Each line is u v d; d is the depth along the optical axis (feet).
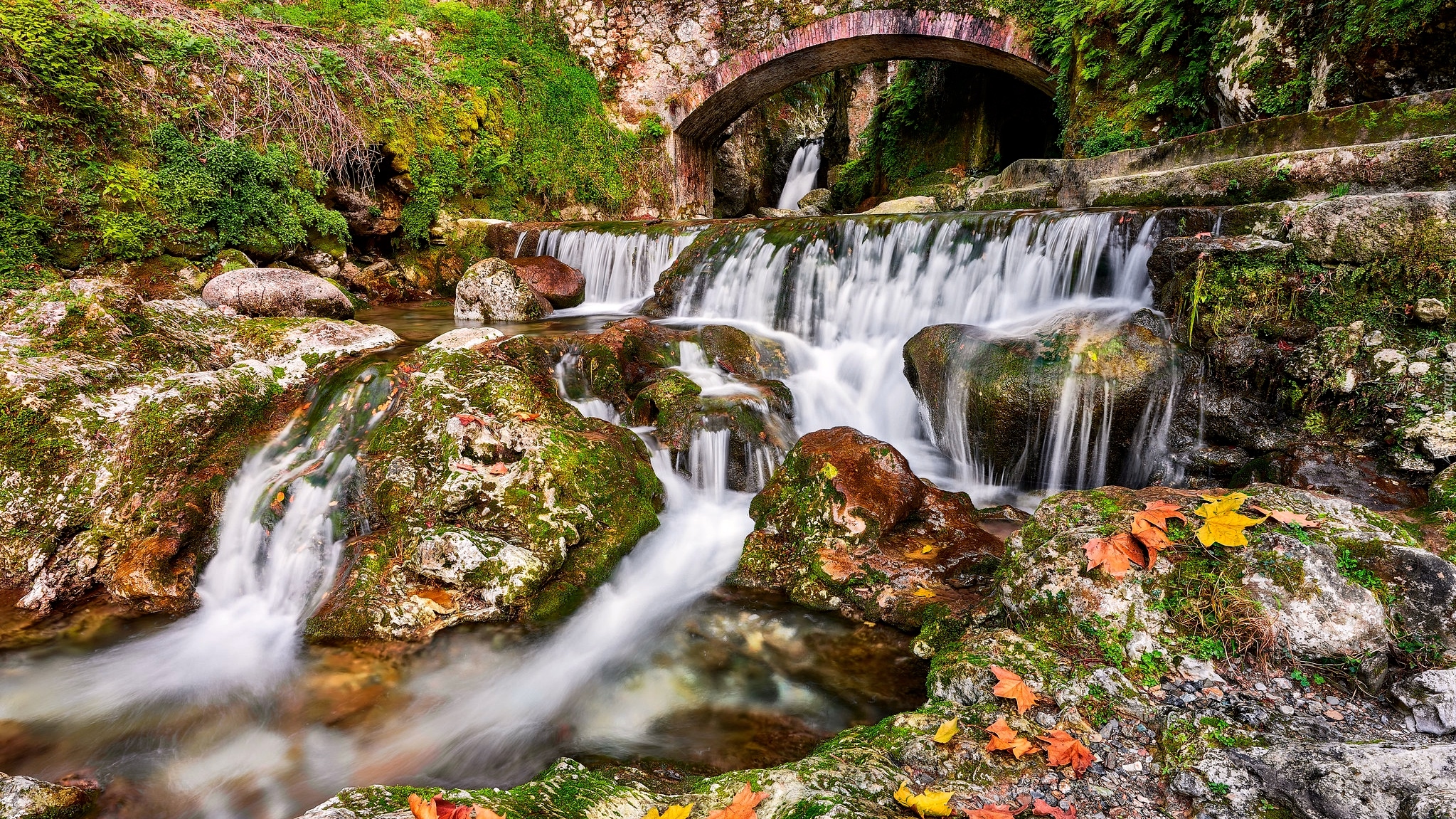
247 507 13.53
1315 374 11.80
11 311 16.89
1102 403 13.41
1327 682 7.26
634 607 11.83
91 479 13.33
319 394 16.08
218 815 7.82
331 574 12.30
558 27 46.47
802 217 24.08
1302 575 7.70
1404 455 10.53
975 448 15.02
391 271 34.12
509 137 40.78
